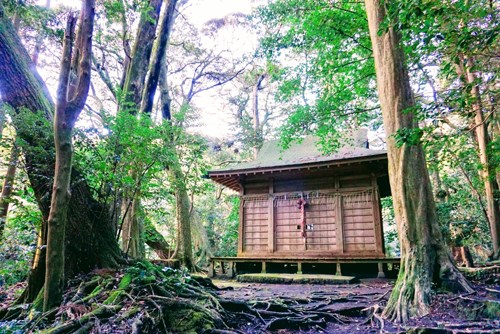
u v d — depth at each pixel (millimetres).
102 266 4262
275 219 10984
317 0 9336
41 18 7691
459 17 2723
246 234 11227
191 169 9055
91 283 3730
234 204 18109
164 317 3162
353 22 8648
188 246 11602
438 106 3045
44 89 4684
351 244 9820
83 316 2854
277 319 3926
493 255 9602
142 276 3754
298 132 9086
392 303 4133
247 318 3939
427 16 2678
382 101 5102
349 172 10391
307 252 10234
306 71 9172
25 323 2994
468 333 3014
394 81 4945
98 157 4762
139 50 8203
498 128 11266
